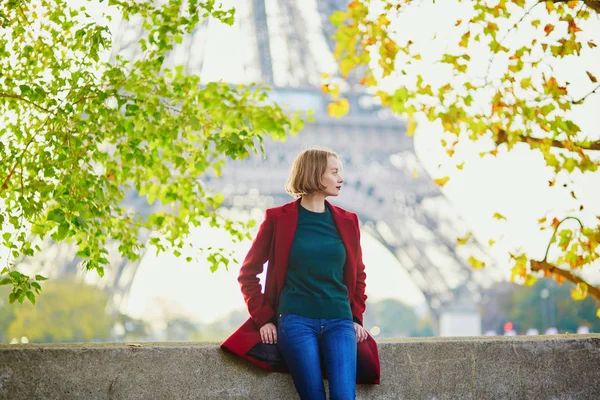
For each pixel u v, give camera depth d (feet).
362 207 182.60
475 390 22.99
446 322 232.94
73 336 205.16
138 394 20.59
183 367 20.97
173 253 31.73
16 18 28.94
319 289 19.15
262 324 19.93
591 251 30.81
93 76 28.37
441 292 196.13
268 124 31.01
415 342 22.71
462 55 29.32
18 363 19.90
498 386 23.22
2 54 28.91
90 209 26.99
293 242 19.60
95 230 28.25
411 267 195.11
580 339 24.20
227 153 29.68
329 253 19.35
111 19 29.32
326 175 19.80
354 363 18.70
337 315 19.08
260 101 31.81
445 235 185.57
